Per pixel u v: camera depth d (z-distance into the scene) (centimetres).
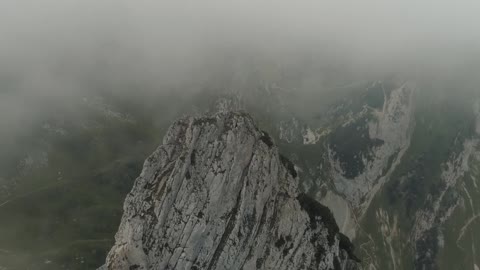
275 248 11162
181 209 10356
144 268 10000
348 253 13212
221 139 10981
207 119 11156
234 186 10906
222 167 10781
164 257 10162
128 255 10062
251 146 11312
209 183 10644
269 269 10988
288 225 11438
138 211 10262
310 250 11575
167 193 10288
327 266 11694
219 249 10562
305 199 12481
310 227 11875
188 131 10894
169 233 10231
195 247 10375
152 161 10756
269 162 11525
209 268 10462
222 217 10662
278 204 11531
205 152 10838
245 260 10788
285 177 11981
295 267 11250
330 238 12175
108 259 10244
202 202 10475
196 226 10312
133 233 10069
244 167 11169
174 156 10875
